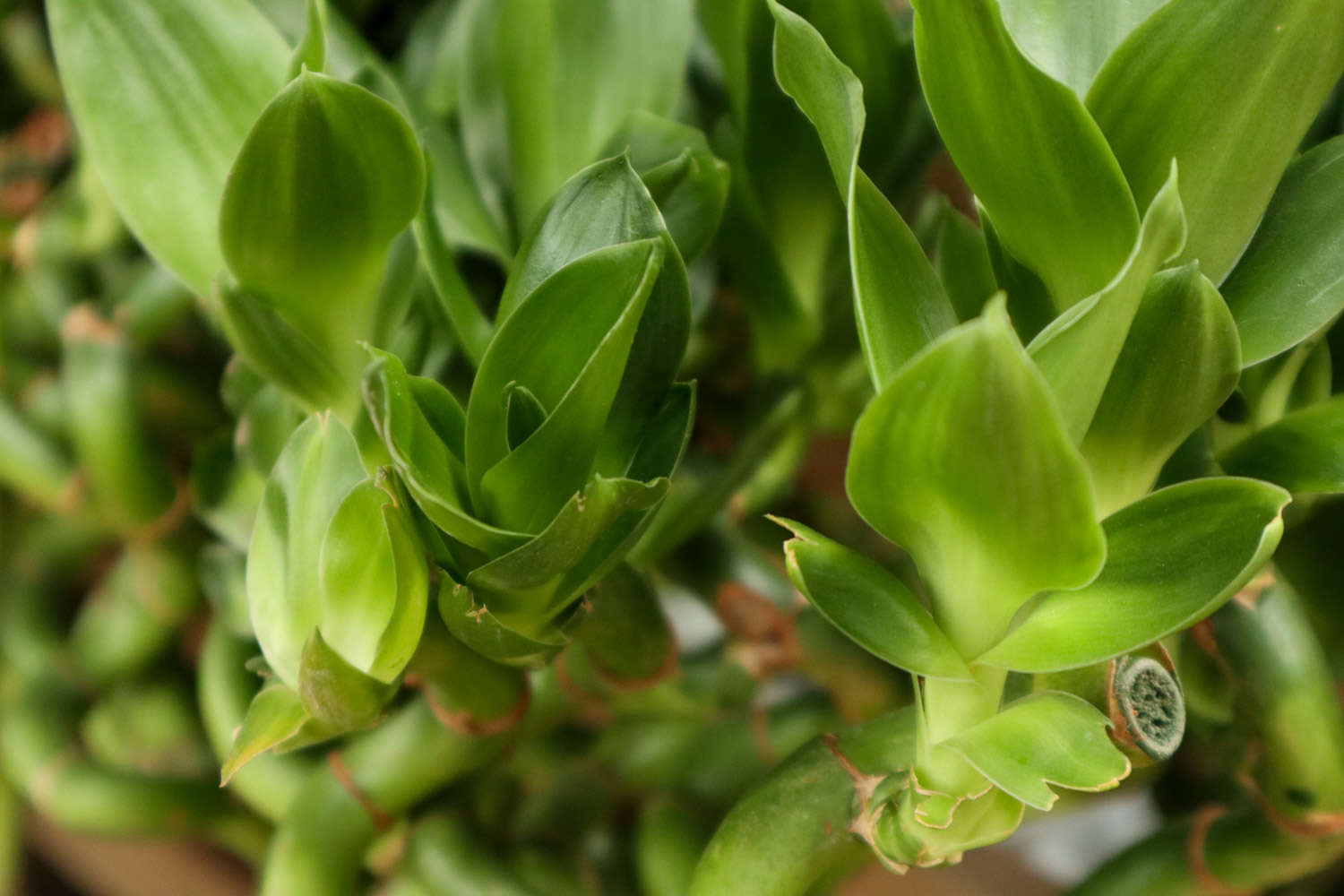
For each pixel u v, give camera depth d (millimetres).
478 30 425
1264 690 382
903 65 402
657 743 469
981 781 345
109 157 391
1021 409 309
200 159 393
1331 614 418
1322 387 394
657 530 413
